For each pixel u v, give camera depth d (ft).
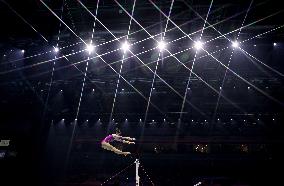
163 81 62.90
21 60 59.21
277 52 54.60
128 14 50.29
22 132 74.64
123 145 84.53
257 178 77.66
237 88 63.87
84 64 59.77
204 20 50.93
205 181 76.64
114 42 56.13
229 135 79.25
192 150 83.92
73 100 69.31
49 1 48.11
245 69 59.00
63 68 60.54
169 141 81.51
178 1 47.06
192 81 63.05
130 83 63.26
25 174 74.13
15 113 73.31
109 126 83.56
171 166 82.48
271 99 64.69
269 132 76.95
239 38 54.08
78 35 55.21
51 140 77.77
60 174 79.71
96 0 47.93
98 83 63.77
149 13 50.16
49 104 68.64
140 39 55.26
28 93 66.69
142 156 83.20
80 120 80.53
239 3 46.93
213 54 56.65
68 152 82.53
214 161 81.30
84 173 82.17
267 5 47.11
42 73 61.36
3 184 71.92
